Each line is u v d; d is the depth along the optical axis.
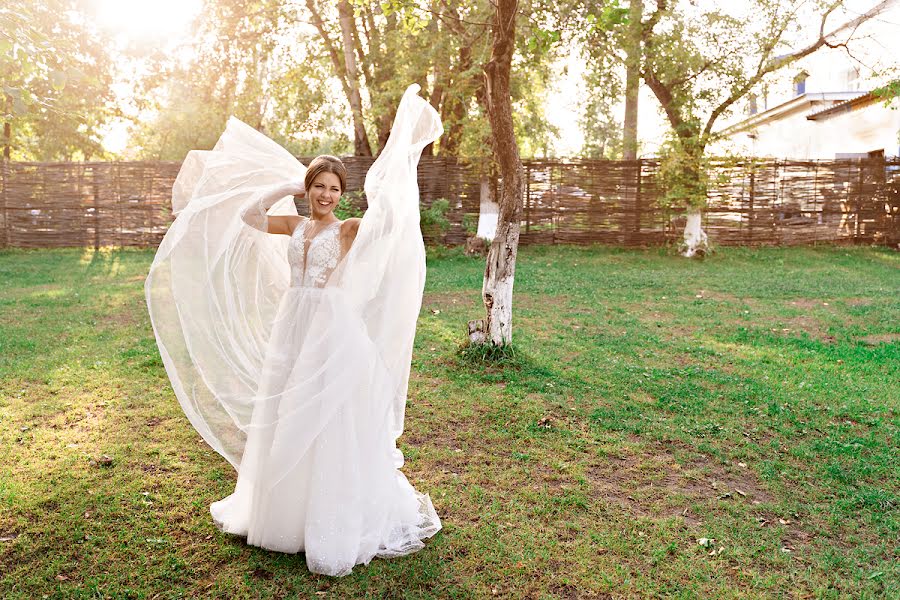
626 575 3.30
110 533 3.53
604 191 17.69
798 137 23.36
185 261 3.56
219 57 18.28
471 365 6.80
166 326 3.51
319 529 3.18
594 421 5.38
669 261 15.72
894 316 9.66
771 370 6.90
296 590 3.07
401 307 3.45
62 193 17.88
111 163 17.78
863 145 19.92
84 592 3.04
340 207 15.34
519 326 8.75
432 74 17.62
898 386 6.39
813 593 3.21
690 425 5.33
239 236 3.71
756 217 17.80
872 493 4.20
